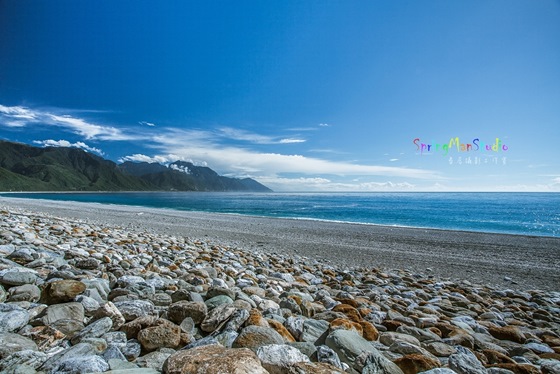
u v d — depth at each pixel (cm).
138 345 265
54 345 258
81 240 879
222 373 182
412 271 1080
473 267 1165
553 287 922
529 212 4869
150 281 470
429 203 7731
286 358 227
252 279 647
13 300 331
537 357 354
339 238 1825
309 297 527
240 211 4706
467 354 312
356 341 295
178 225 2228
